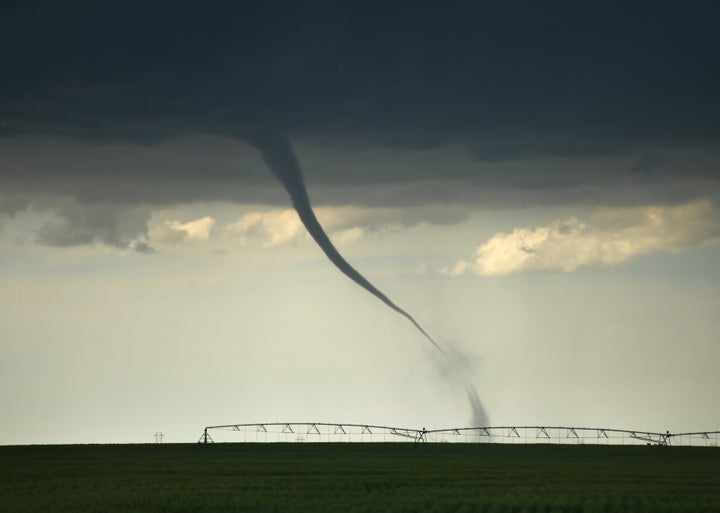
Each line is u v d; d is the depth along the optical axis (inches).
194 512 6328.7
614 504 6560.0
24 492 7406.5
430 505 6550.2
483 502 6633.9
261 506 6505.9
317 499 6860.2
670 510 6314.0
